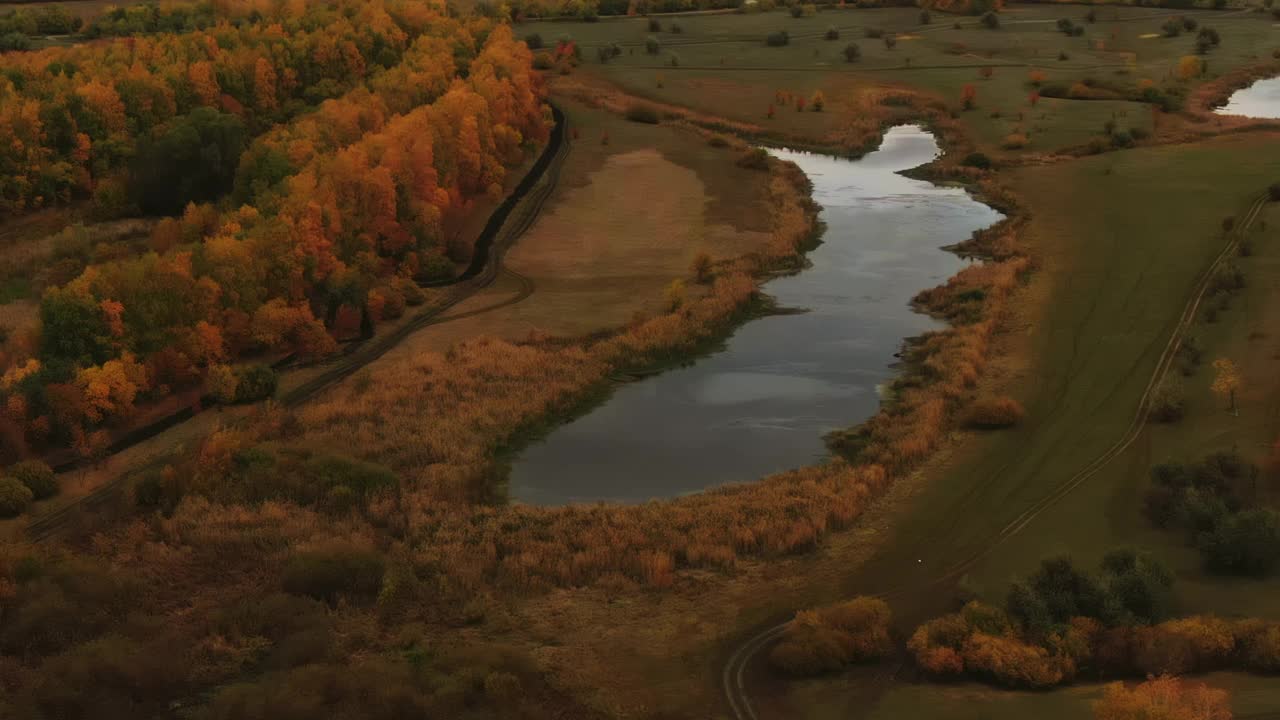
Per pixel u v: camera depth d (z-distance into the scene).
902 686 55.50
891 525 71.31
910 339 103.44
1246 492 70.44
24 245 132.38
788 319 109.31
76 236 127.62
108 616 62.69
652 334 102.62
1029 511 71.81
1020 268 117.06
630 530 70.69
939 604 62.72
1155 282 111.75
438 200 131.12
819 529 70.31
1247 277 110.19
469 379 93.62
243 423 86.00
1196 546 66.44
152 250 113.38
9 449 80.81
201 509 73.81
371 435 83.94
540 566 67.56
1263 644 54.47
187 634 61.28
